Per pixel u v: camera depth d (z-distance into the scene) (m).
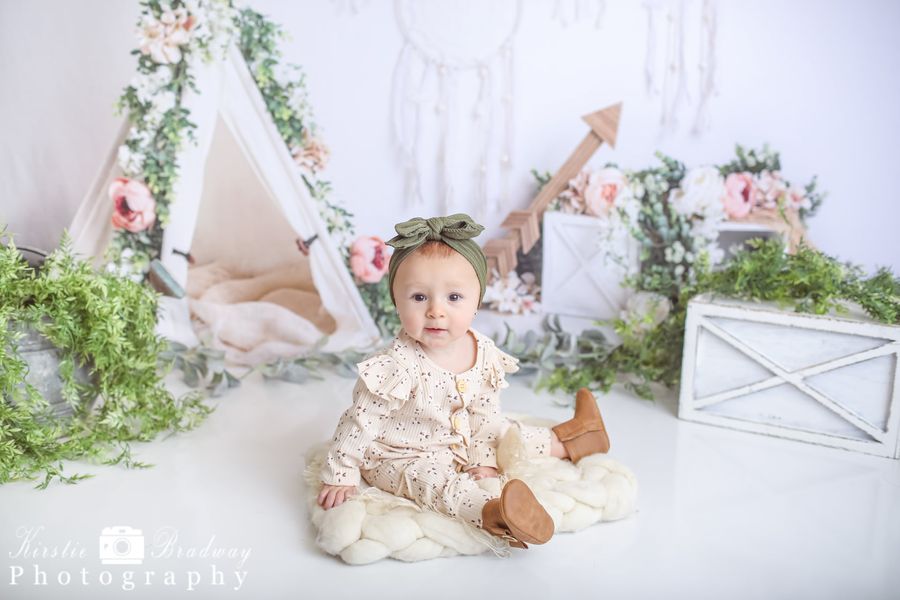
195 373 2.97
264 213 3.57
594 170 3.34
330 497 1.94
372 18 3.29
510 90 3.34
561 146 3.38
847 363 2.46
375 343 3.40
